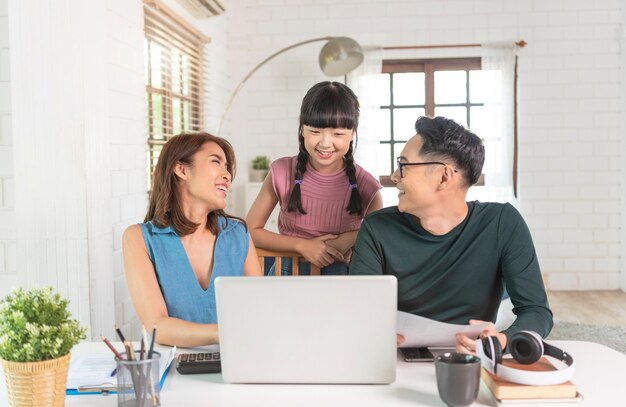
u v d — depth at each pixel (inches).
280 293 57.5
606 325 198.4
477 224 75.7
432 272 76.5
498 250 75.6
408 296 77.6
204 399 56.7
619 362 65.4
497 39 248.2
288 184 100.5
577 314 212.8
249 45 253.4
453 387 52.3
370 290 57.2
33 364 50.1
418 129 73.2
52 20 109.7
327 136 92.1
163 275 78.7
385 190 255.9
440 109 253.1
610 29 245.8
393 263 77.4
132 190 146.7
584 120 249.0
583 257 252.1
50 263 112.7
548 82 248.7
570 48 247.3
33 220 111.7
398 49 251.0
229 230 84.0
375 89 249.4
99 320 118.3
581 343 72.3
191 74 205.3
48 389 51.3
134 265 78.0
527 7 247.1
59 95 110.9
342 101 91.2
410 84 253.8
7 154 111.5
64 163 111.8
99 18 120.2
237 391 58.6
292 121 254.4
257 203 102.3
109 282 124.6
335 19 251.4
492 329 65.3
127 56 143.5
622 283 249.3
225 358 59.2
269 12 252.5
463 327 64.7
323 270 98.0
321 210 100.0
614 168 249.4
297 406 55.0
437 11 249.1
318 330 58.0
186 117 203.3
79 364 64.4
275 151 255.4
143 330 54.9
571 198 251.0
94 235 115.9
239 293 57.6
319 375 59.0
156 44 171.6
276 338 58.4
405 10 249.8
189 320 79.2
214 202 79.5
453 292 76.5
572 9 246.4
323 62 211.3
